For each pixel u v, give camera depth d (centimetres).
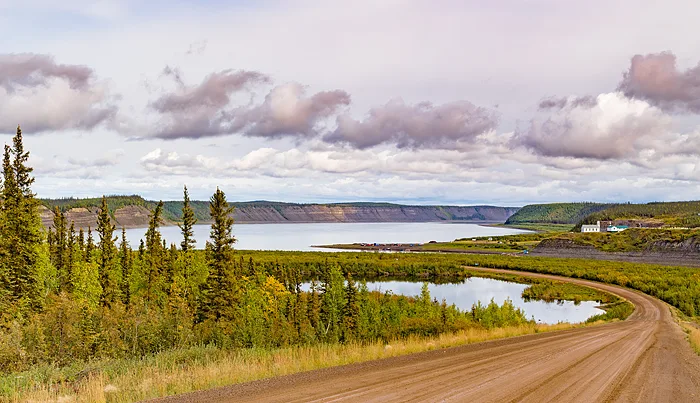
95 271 4662
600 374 1373
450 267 12762
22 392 1052
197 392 1009
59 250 5378
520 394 1073
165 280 5400
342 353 1630
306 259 13812
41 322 1920
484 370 1352
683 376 1404
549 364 1509
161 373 1198
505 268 13775
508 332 2689
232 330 2269
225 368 1245
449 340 2102
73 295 4012
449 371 1316
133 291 5325
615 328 3306
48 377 1238
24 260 3825
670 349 2084
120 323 2008
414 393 1039
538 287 9169
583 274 11394
